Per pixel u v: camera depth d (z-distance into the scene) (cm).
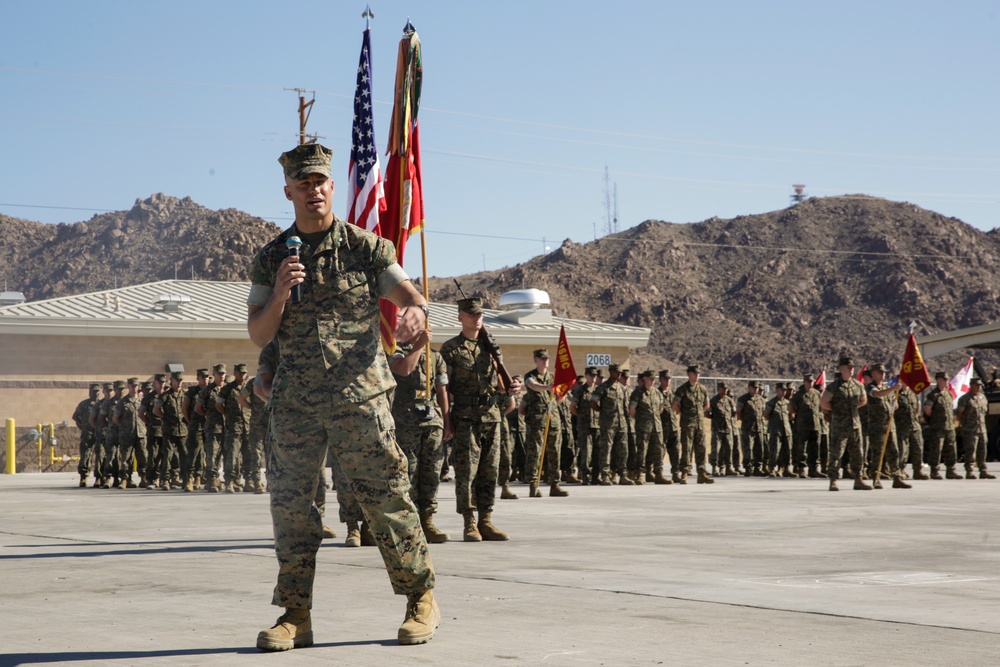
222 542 1023
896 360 13388
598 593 692
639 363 13300
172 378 2222
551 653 504
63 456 3075
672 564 845
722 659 493
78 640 539
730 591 704
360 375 524
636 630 564
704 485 2186
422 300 546
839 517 1309
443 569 810
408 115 1035
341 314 529
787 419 2644
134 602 657
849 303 14725
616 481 2352
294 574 520
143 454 2308
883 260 15438
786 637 547
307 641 524
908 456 2748
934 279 15012
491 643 528
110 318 3150
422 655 500
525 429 2283
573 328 3719
